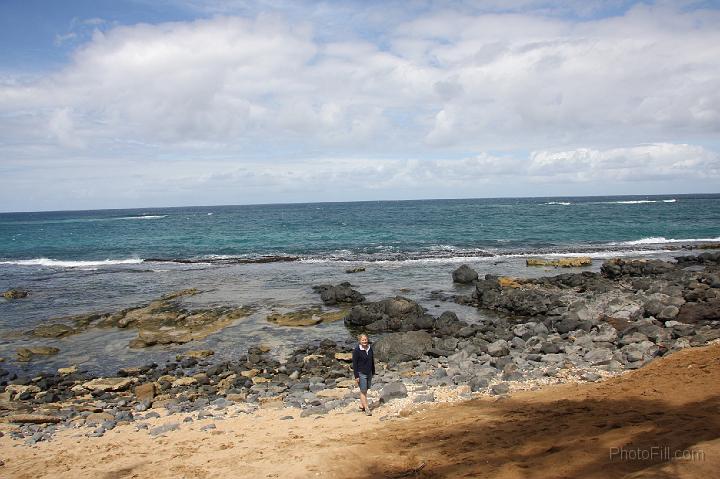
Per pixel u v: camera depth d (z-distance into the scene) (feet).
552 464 23.58
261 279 112.88
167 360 62.54
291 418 39.40
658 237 178.19
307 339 69.72
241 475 28.43
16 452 35.17
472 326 70.33
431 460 27.53
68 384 54.44
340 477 26.86
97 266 141.38
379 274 116.98
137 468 31.12
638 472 19.43
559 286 93.81
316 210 503.61
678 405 30.22
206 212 543.39
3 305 91.97
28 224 336.49
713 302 62.54
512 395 39.88
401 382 46.21
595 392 37.04
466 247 163.63
